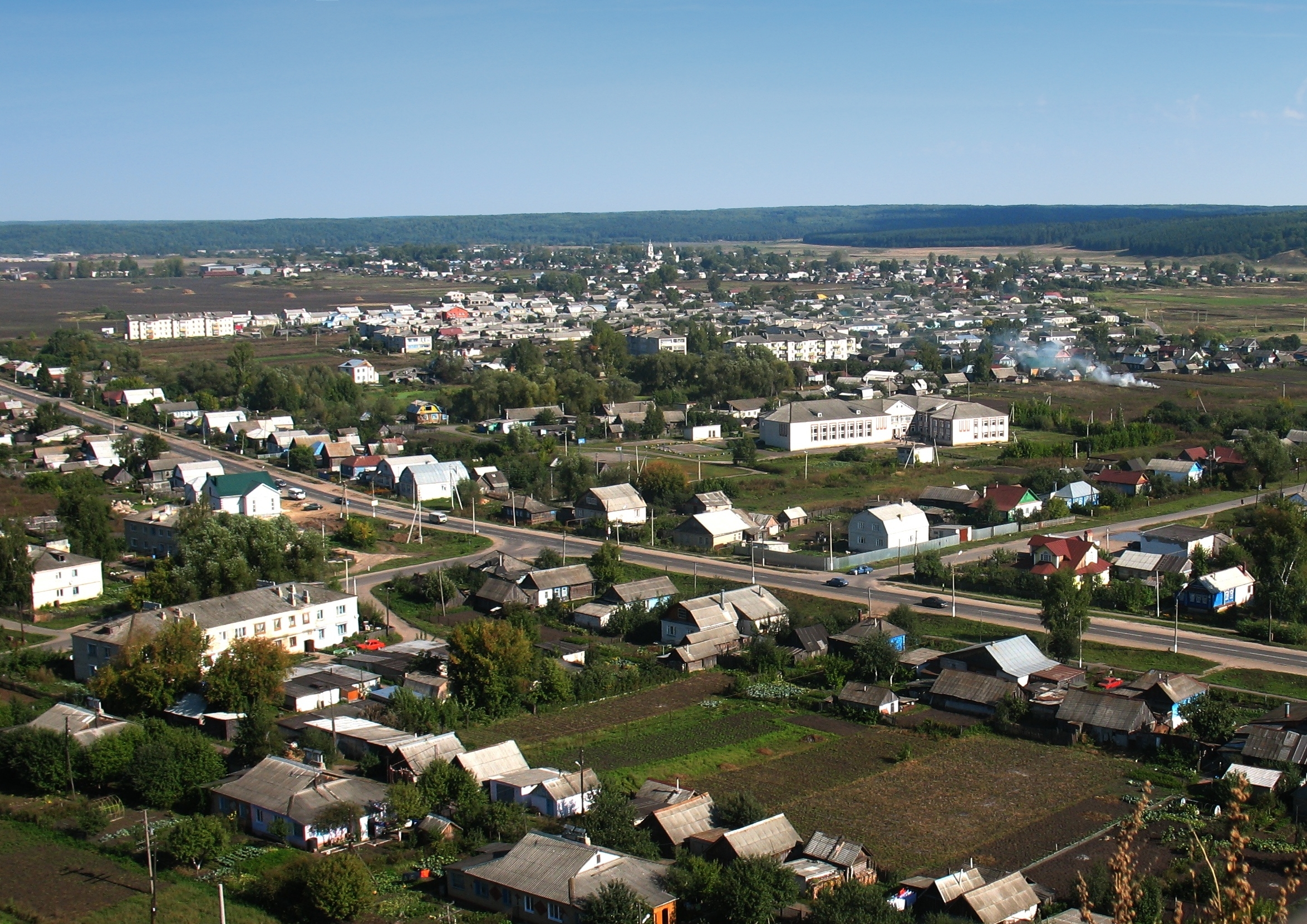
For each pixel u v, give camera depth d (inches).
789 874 2198.6
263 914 2233.0
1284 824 2556.6
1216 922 1050.1
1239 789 1131.3
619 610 4131.4
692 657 3740.2
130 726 2923.2
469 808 2573.8
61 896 2294.5
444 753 2844.5
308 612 3900.1
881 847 2492.6
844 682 3535.9
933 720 3248.0
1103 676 3518.7
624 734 3169.3
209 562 4197.8
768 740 3125.0
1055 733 3120.1
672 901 2164.1
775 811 2682.1
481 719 3257.9
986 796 2755.9
